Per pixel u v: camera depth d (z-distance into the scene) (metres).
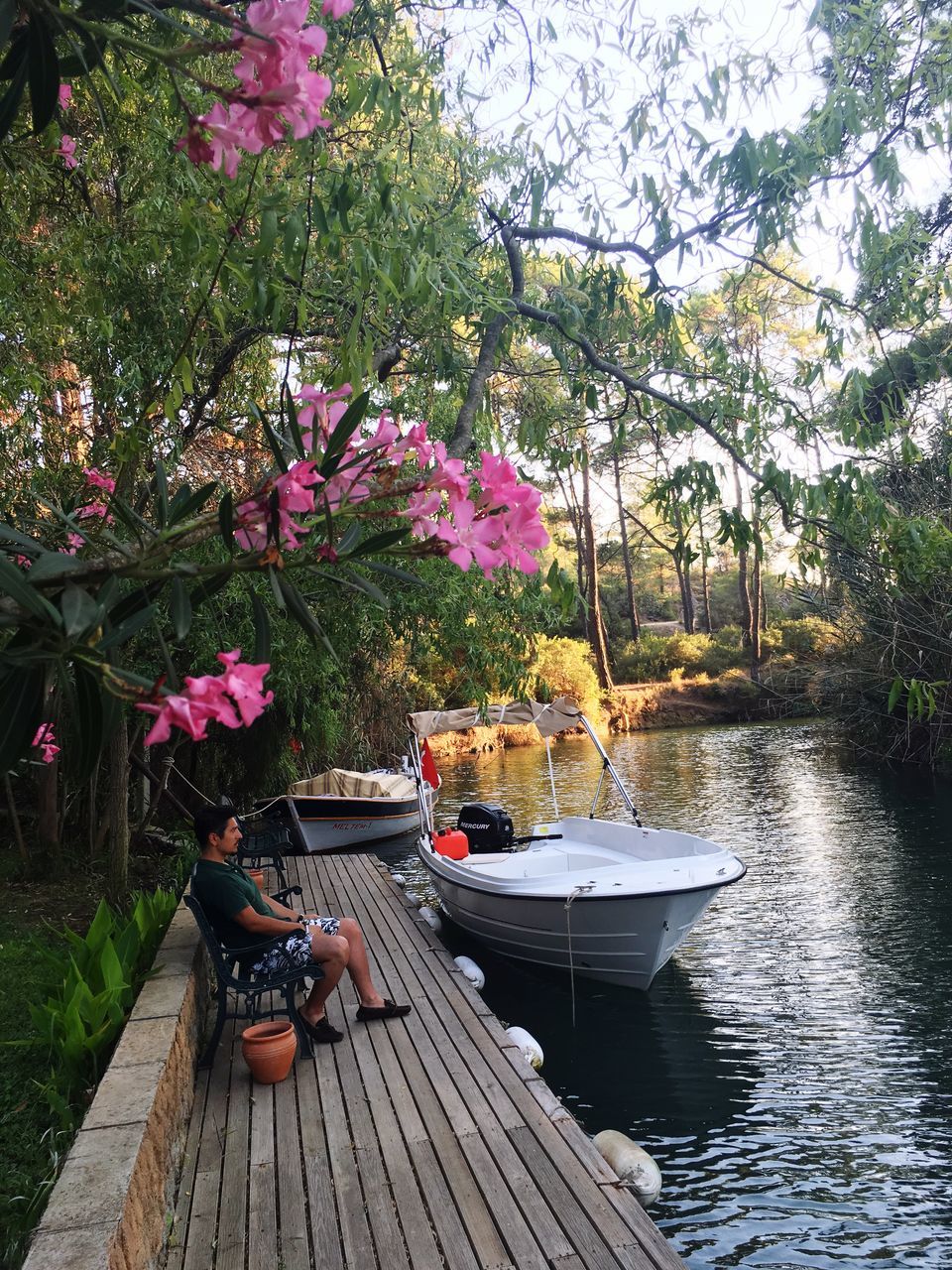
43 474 6.07
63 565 1.16
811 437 4.23
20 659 1.04
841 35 3.70
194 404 6.85
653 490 4.32
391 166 3.09
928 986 7.11
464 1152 3.54
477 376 3.99
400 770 17.64
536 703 9.82
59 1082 4.38
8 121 1.38
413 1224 3.07
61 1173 2.59
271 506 1.21
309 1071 4.43
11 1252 3.01
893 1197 4.50
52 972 5.86
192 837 11.46
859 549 4.04
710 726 31.67
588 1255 2.85
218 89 1.17
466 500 1.32
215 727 11.54
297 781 14.46
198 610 7.14
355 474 1.31
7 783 9.79
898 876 10.29
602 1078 6.05
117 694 1.00
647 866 7.59
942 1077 5.66
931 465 8.06
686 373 4.33
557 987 7.89
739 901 9.86
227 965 4.72
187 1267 2.90
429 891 11.23
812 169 3.73
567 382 4.44
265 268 2.98
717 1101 5.59
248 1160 3.58
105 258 4.99
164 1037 3.70
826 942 8.35
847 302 4.07
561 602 3.50
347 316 4.00
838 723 20.06
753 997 7.22
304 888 9.06
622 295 4.33
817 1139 5.07
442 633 7.91
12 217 4.54
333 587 6.43
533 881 7.50
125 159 5.09
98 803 10.88
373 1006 5.13
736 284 4.56
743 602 37.69
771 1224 4.32
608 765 9.56
